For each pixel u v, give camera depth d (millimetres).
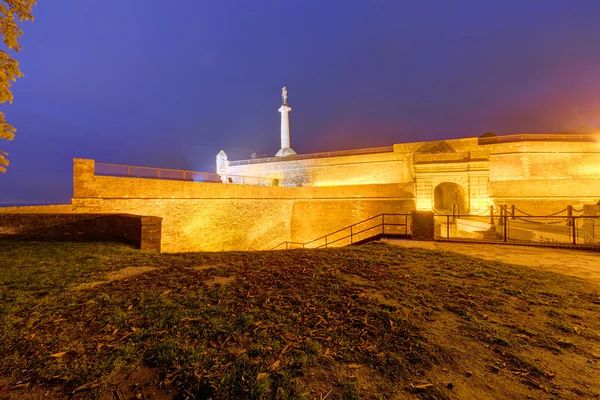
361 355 2992
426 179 26219
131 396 2424
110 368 2719
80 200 14547
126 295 4492
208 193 20656
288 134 46188
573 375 2732
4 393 2430
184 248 19000
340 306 4164
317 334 3385
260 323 3590
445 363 2893
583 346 3230
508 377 2701
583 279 5707
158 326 3488
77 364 2773
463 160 25594
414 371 2760
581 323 3758
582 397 2438
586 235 11016
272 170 41000
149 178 17438
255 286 4988
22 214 9859
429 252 8000
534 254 8109
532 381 2631
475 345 3227
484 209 24875
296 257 7434
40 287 4824
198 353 2928
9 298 4301
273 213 26781
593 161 30344
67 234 9977
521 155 31094
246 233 23781
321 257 7383
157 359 2850
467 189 25500
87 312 3885
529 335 3457
